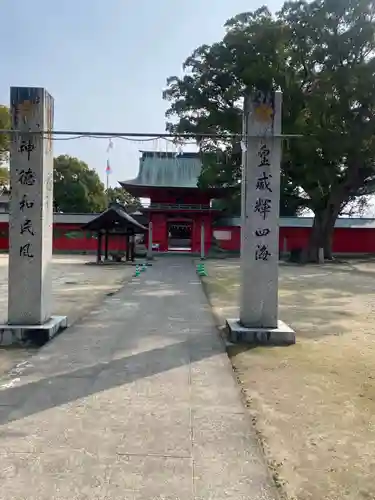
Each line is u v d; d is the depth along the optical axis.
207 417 4.56
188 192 42.53
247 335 7.63
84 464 3.58
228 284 16.75
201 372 6.01
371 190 31.23
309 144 24.02
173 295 13.56
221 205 43.38
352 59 25.88
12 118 7.50
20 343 7.40
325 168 26.12
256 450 3.89
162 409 4.73
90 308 11.05
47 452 3.76
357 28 24.23
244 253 7.93
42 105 7.52
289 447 3.97
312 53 25.47
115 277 19.59
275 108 7.79
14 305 7.65
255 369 6.20
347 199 32.56
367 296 14.01
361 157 26.41
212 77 28.27
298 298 13.48
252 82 24.89
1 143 29.69
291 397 5.16
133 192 43.56
